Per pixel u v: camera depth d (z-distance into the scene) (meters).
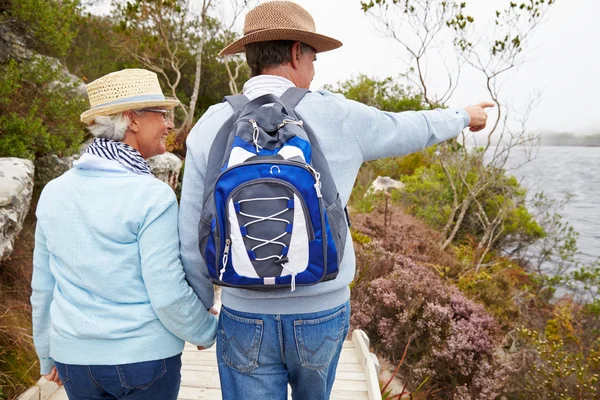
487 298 6.91
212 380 2.76
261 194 1.11
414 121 1.36
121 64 11.50
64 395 2.38
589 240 14.41
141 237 1.29
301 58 1.41
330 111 1.28
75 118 4.80
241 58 13.93
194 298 1.37
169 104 1.48
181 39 13.05
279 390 1.35
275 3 1.38
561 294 9.27
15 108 4.30
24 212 3.32
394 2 8.23
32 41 5.12
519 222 10.40
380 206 8.84
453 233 8.65
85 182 1.34
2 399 2.41
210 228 1.17
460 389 4.04
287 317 1.25
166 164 6.74
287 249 1.11
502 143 8.81
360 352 3.11
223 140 1.27
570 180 25.88
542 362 4.69
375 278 5.29
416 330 4.56
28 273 3.57
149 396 1.40
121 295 1.30
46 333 1.50
